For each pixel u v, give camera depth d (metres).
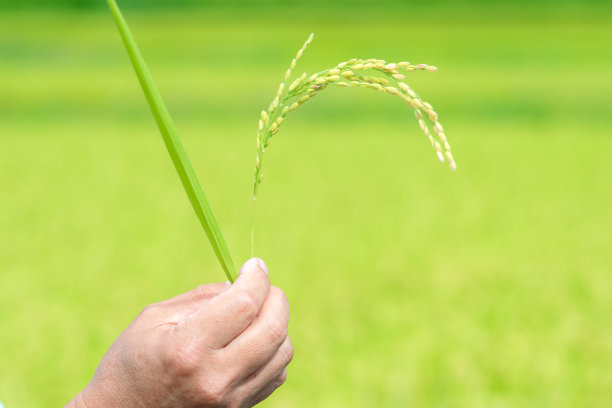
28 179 14.35
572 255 8.70
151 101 1.40
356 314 6.49
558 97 25.75
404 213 11.35
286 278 7.73
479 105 25.08
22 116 24.55
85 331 6.08
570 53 36.22
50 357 5.47
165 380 1.23
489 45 38.75
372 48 37.72
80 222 10.88
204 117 24.31
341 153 17.58
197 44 40.72
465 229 10.25
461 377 4.87
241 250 9.08
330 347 5.65
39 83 30.52
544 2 61.81
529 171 14.78
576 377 4.96
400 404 4.55
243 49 38.66
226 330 1.23
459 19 52.09
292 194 12.92
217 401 1.24
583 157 16.27
